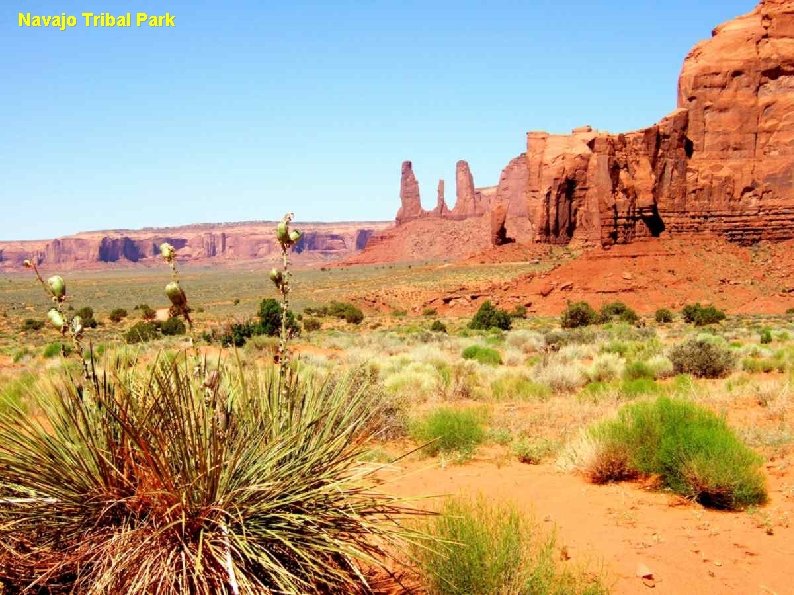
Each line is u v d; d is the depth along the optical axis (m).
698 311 59.19
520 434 9.48
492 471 7.56
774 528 5.51
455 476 7.32
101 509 3.13
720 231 93.69
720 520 5.74
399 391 13.53
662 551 5.01
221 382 3.86
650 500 6.33
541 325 60.91
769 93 96.25
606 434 7.32
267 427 3.50
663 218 93.81
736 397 12.42
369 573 4.09
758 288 78.50
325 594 3.39
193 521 3.02
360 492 3.64
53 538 3.12
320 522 3.35
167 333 31.86
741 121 96.00
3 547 2.97
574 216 134.00
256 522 3.20
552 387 15.64
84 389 3.38
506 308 80.88
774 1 98.31
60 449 3.23
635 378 16.77
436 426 8.70
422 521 4.39
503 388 14.41
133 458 3.06
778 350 23.39
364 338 38.62
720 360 17.42
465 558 3.94
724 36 99.06
